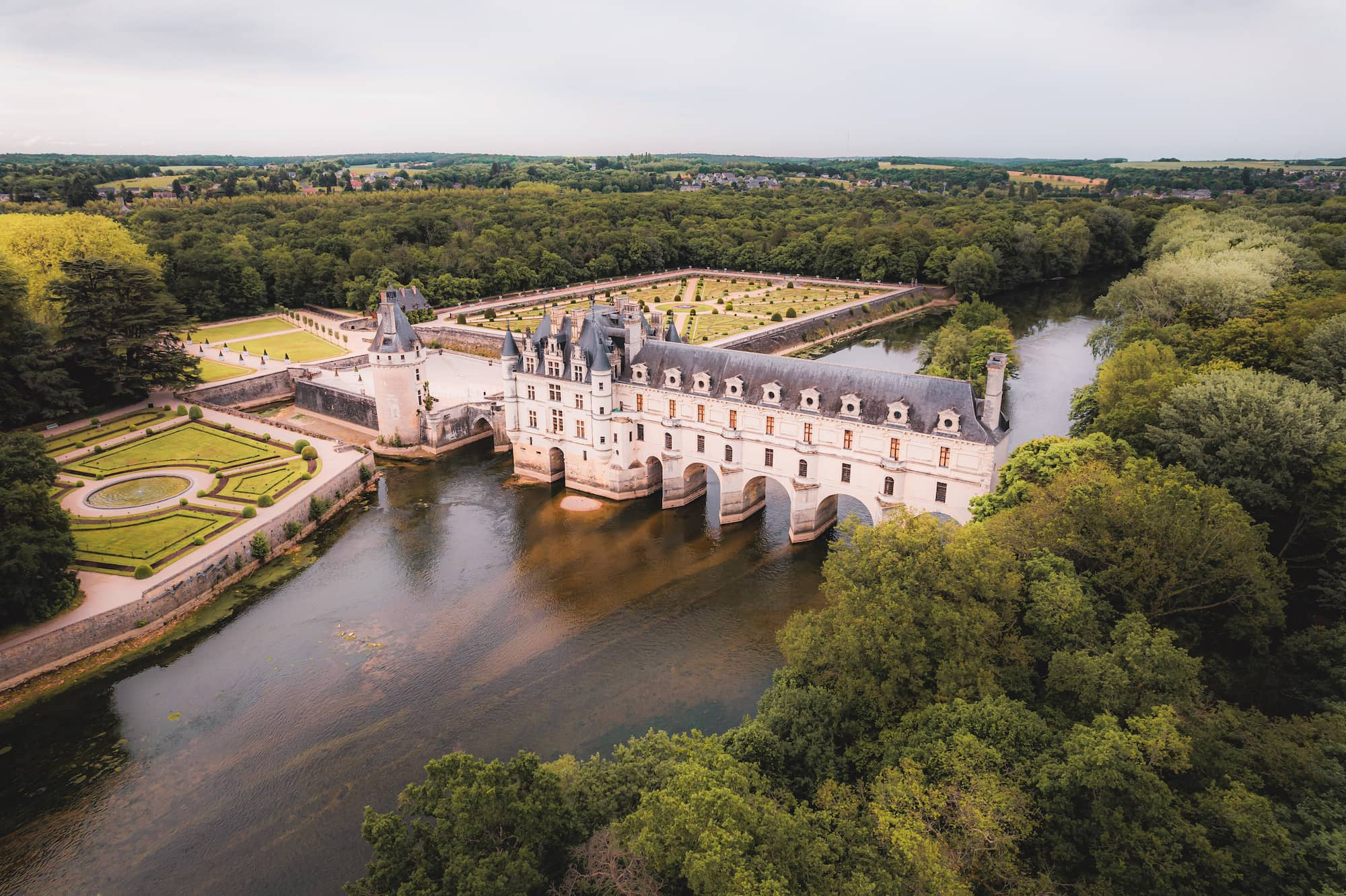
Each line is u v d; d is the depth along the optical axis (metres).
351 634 92.75
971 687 55.59
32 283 169.38
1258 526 66.62
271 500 117.12
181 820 66.75
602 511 125.75
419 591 102.44
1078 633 59.62
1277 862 40.75
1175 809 44.91
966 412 95.25
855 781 54.69
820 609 96.69
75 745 75.56
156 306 162.75
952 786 45.50
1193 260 162.75
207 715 79.38
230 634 93.06
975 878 43.25
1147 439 91.31
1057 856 45.22
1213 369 100.50
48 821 66.94
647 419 123.75
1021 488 82.00
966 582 60.62
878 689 58.25
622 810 49.53
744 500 118.62
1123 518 68.00
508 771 45.56
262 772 71.81
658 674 84.81
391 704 80.62
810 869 40.44
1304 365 98.31
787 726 59.03
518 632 93.00
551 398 131.88
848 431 103.44
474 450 155.38
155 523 110.88
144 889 60.53
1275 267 152.75
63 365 154.62
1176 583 64.62
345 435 163.38
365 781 70.44
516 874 39.19
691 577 104.81
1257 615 63.81
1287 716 58.53
